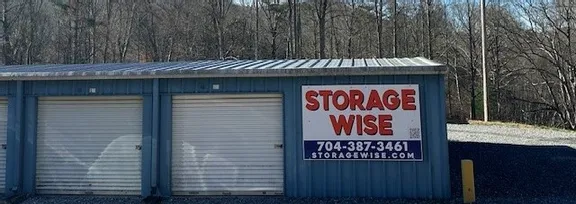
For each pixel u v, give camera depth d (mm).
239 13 42312
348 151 7445
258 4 41500
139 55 42688
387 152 7359
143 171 7832
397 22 37219
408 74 7289
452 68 36125
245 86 7754
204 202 7395
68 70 8805
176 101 7934
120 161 8039
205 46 41031
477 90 35062
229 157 7824
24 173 8141
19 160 8062
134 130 8023
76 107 8203
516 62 32312
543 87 32031
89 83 8055
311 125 7547
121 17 42500
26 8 39750
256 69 7527
